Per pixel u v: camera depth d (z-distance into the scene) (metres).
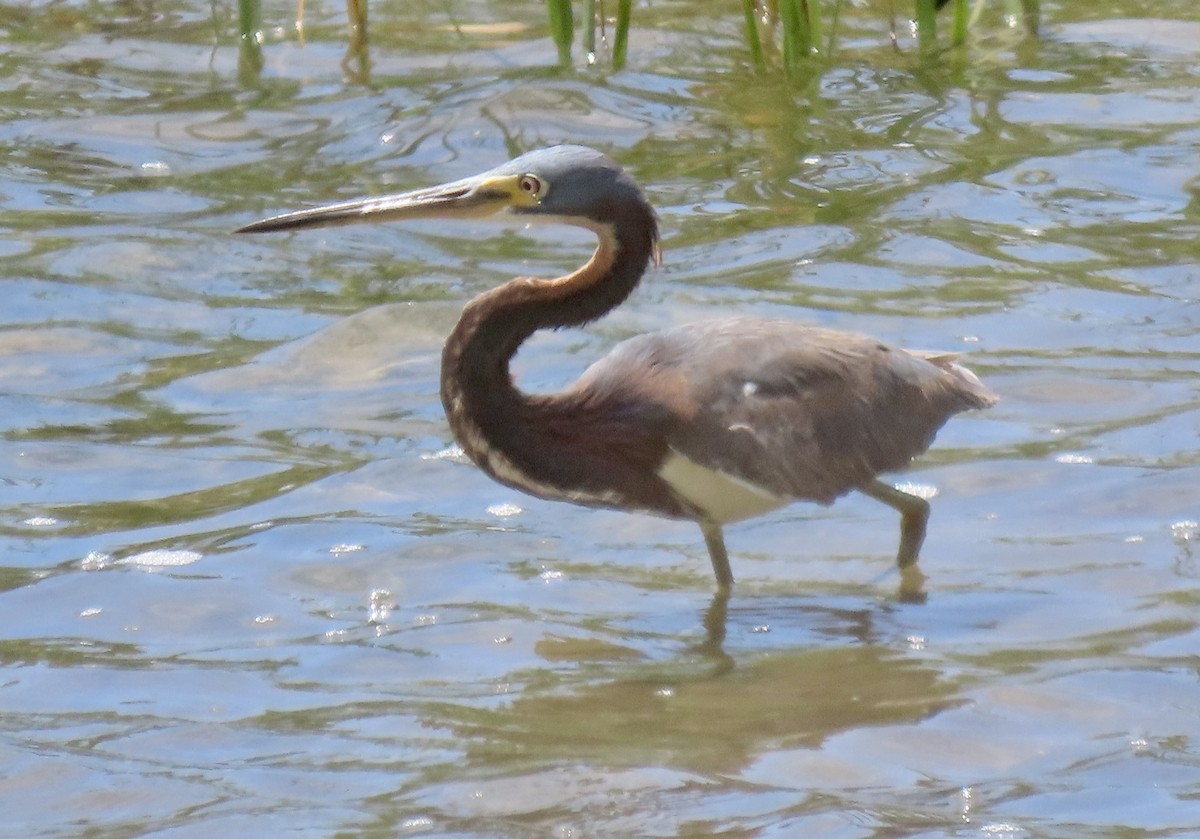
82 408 13.52
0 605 10.59
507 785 8.49
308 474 12.45
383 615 10.54
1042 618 10.42
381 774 8.63
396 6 23.58
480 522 11.84
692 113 19.73
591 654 10.09
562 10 20.44
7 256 16.30
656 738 9.05
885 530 11.88
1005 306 15.08
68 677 9.71
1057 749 8.85
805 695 9.56
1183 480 12.00
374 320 14.94
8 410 13.41
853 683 9.69
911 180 17.95
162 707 9.38
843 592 10.97
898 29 22.64
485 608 10.65
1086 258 16.06
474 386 11.16
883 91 20.44
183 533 11.55
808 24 21.33
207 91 20.64
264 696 9.52
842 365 11.39
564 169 11.16
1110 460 12.38
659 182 17.98
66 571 11.02
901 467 11.49
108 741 8.98
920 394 11.63
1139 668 9.68
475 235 17.16
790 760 8.77
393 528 11.66
